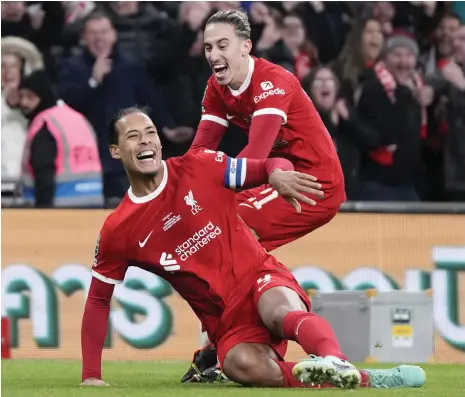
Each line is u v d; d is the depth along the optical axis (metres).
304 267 23.14
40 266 22.83
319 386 13.06
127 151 13.28
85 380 14.34
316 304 20.36
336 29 27.89
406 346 20.61
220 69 15.83
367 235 23.34
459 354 23.14
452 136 27.72
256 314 13.45
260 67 15.98
